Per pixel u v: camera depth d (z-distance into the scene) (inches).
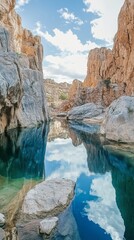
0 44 1003.9
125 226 302.7
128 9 2116.1
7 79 884.6
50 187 390.6
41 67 2047.2
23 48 1948.8
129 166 596.4
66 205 348.2
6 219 295.7
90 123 1758.1
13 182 440.1
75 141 1002.7
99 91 2331.4
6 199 354.9
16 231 272.1
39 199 346.9
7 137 959.0
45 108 1700.3
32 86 1486.2
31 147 836.6
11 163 604.4
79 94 2573.8
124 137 799.7
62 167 589.6
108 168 588.7
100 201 378.9
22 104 1272.1
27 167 568.1
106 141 898.7
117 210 349.1
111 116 901.2
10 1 1673.2
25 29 2034.9
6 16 1601.9
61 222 299.3
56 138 1075.3
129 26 2097.7
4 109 958.4
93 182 475.8
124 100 890.7
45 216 312.0
